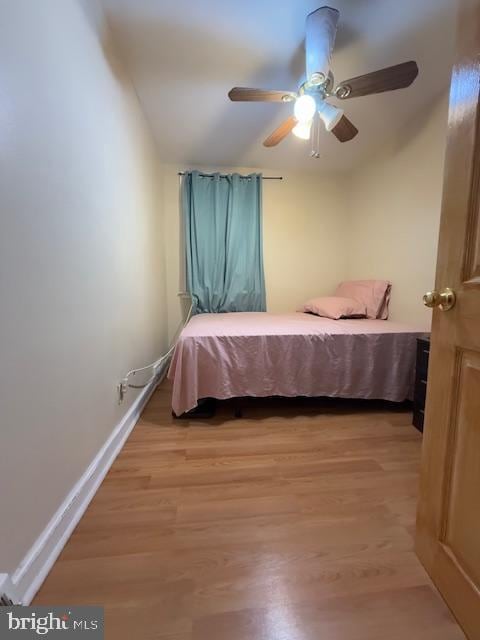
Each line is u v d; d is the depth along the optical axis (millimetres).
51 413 1010
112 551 1025
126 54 1764
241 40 1660
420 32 1601
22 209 870
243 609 846
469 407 782
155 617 824
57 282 1061
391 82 1547
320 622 816
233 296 3322
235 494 1312
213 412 2098
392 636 785
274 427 1929
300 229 3539
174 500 1273
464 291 795
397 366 2125
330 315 2688
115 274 1677
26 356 879
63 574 939
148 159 2527
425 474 959
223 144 2840
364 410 2186
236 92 1676
